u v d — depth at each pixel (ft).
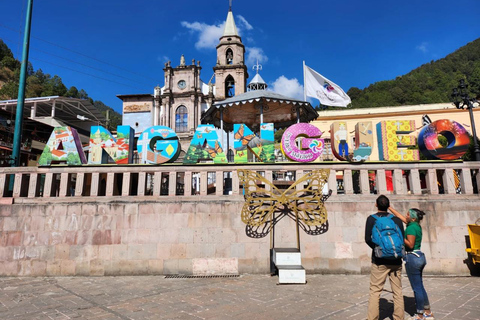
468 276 31.63
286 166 35.58
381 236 17.26
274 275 32.27
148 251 33.47
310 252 33.35
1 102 105.19
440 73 277.85
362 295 24.67
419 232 19.38
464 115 106.83
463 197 33.55
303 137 37.04
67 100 112.27
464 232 32.83
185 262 33.24
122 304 22.94
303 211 33.88
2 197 35.09
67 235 33.73
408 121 35.99
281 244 33.53
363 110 113.39
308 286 27.86
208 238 33.71
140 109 141.79
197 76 146.61
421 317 18.62
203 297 24.57
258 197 34.53
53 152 35.99
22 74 43.19
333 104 66.80
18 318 20.25
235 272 33.09
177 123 141.28
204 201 34.53
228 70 145.07
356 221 33.73
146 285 28.89
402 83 273.75
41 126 95.50
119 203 34.37
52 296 25.52
